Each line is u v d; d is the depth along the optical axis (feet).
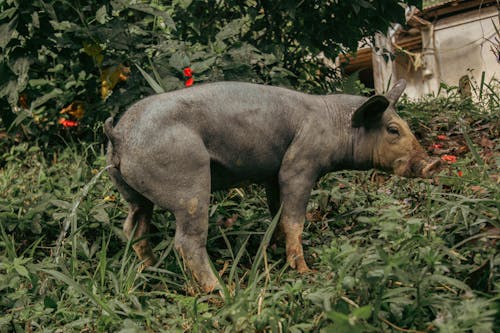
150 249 11.64
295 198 11.30
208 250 12.27
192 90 10.85
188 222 10.32
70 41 15.76
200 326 8.76
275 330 7.89
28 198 14.58
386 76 44.68
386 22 19.03
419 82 45.96
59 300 10.38
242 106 10.91
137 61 15.44
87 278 10.71
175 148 10.22
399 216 8.77
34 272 10.93
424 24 44.34
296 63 20.79
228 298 9.04
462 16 43.83
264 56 16.55
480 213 10.36
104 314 9.05
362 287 8.13
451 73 44.39
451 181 13.21
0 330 9.29
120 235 12.17
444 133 19.81
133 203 11.42
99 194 14.53
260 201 14.43
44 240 13.33
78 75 17.28
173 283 10.47
